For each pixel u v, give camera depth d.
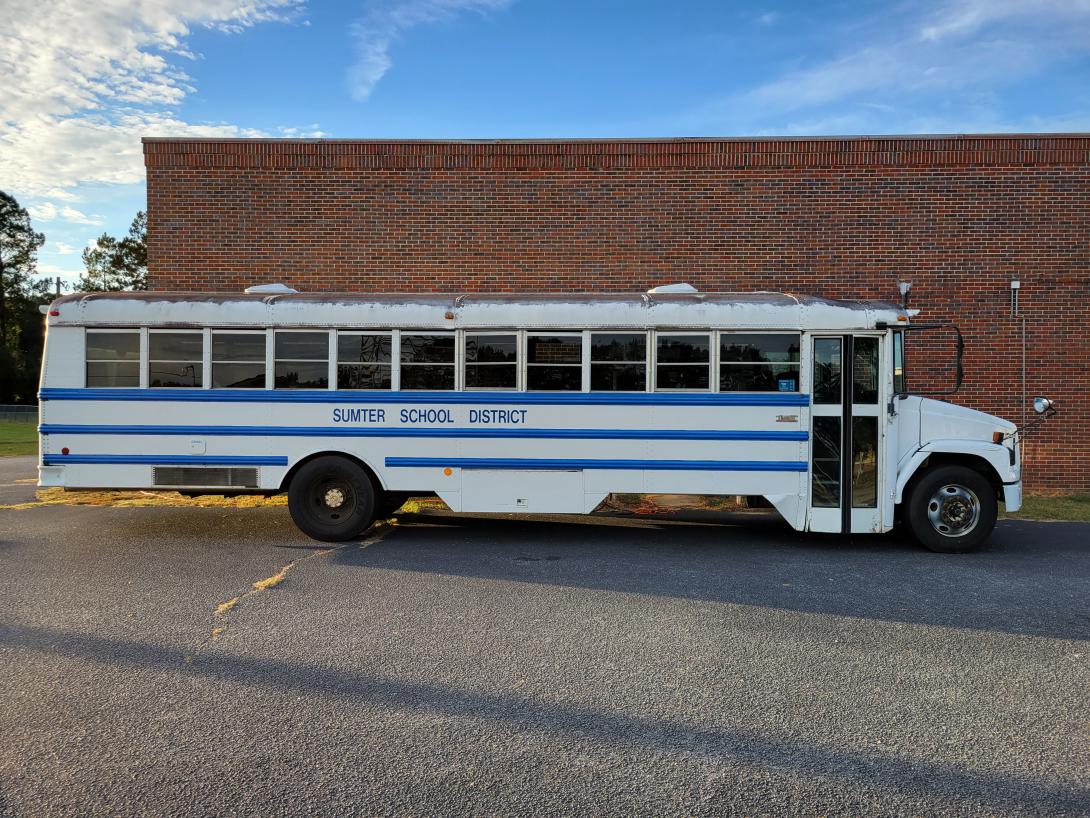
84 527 8.77
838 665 4.49
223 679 4.20
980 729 3.66
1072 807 2.99
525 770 3.25
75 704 3.86
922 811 2.96
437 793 3.06
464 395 7.99
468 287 11.77
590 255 11.70
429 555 7.39
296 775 3.18
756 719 3.76
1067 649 4.78
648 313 7.89
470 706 3.89
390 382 8.02
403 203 11.77
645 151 11.59
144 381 8.02
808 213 11.52
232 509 10.02
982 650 4.76
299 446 8.03
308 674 4.29
